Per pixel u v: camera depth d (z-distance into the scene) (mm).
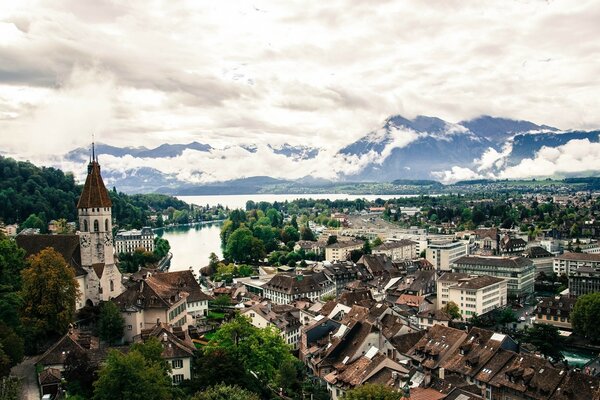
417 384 118188
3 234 172375
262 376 135875
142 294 162625
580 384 121188
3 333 114312
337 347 150500
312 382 141625
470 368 139500
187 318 185250
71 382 111250
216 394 101688
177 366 127438
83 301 174875
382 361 130250
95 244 177250
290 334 193250
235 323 143500
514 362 134125
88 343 134250
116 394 97000
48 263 143375
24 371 121375
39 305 140250
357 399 102312
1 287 131875
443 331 154875
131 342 154500
